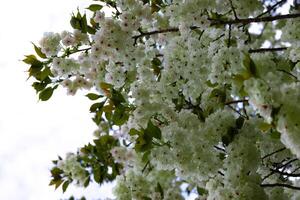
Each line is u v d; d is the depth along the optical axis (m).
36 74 4.40
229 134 3.84
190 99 4.39
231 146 3.79
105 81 4.48
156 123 4.32
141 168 5.26
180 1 4.32
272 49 4.36
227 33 4.57
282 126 2.86
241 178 3.63
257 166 3.74
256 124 3.94
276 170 4.06
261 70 3.34
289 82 3.95
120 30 4.13
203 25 4.25
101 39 4.12
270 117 2.85
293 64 4.20
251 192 3.53
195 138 3.93
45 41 4.27
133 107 4.34
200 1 4.23
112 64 4.37
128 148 5.21
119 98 4.28
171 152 3.96
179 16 4.31
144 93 4.24
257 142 4.16
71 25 4.33
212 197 3.71
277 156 4.23
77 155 5.63
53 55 4.35
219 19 4.49
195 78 4.34
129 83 4.54
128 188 5.22
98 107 4.46
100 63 4.55
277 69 3.77
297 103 2.85
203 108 4.29
